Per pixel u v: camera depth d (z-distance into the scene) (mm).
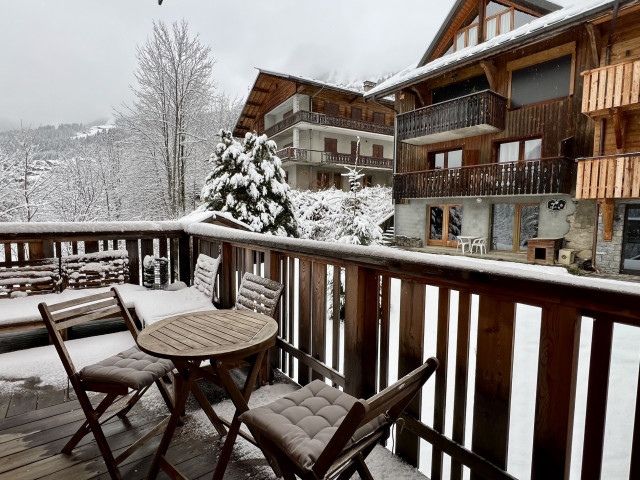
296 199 14086
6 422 2199
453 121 11977
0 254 11422
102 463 1859
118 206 18266
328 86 22375
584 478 1255
